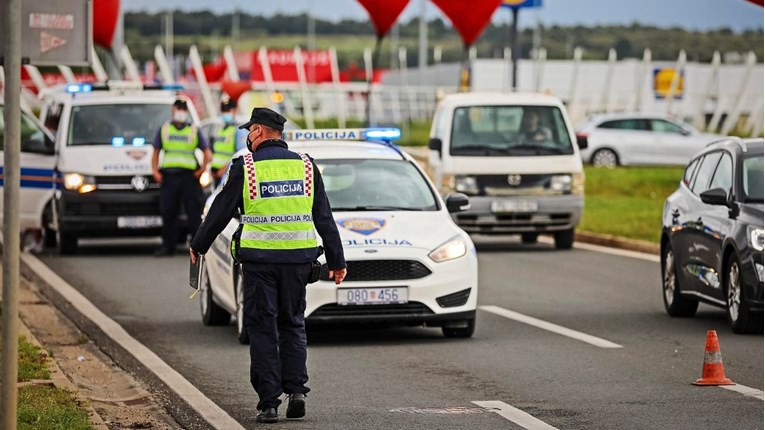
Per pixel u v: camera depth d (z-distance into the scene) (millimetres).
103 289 35000
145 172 43250
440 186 45438
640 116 87312
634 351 25000
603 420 18719
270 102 119062
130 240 49531
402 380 22141
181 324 29172
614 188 71188
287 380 18797
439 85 138500
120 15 57719
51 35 19531
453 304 25719
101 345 26516
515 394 20812
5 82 14078
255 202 18375
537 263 41438
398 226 26141
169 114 44938
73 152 43438
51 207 44219
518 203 45031
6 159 14062
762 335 26891
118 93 45594
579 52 115688
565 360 23984
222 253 27250
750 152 28344
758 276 26266
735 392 20703
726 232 27281
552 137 45844
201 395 20969
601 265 40875
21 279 37125
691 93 122688
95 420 18438
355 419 18953
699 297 28688
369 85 62781
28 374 21609
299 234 18469
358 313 25219
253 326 18594
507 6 65375
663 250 30641
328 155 28266
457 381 21984
